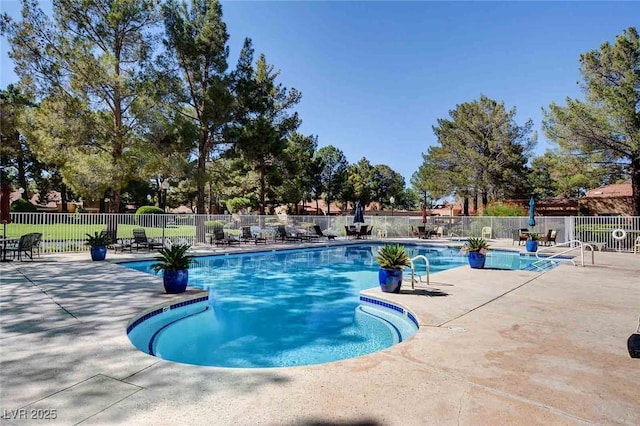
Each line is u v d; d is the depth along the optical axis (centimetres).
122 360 362
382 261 723
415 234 2327
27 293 673
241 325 624
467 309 582
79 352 382
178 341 545
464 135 2780
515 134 2686
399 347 408
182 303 654
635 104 1625
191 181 1836
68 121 1374
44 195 3909
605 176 1841
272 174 2350
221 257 1447
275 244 1817
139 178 1556
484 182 2647
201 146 1850
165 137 1625
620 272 974
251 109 1986
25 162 3294
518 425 250
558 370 345
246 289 923
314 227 2211
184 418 256
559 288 754
